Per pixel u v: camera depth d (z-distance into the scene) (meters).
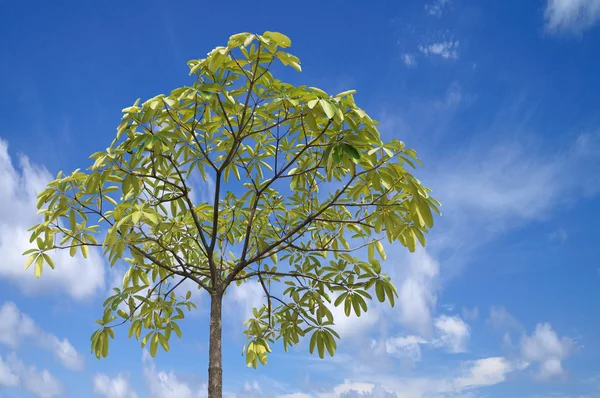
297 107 4.26
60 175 4.62
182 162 4.91
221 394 4.63
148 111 3.95
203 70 4.23
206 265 6.11
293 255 6.02
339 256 5.60
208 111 4.47
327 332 5.57
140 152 3.97
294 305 5.81
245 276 5.36
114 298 5.31
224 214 5.75
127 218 4.06
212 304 5.04
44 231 4.93
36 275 5.08
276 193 5.80
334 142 4.12
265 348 6.30
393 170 4.20
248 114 4.82
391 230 4.64
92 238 5.19
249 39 3.63
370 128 4.15
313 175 5.45
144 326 5.79
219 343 4.84
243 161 5.36
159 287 5.77
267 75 4.22
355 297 5.33
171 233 5.38
